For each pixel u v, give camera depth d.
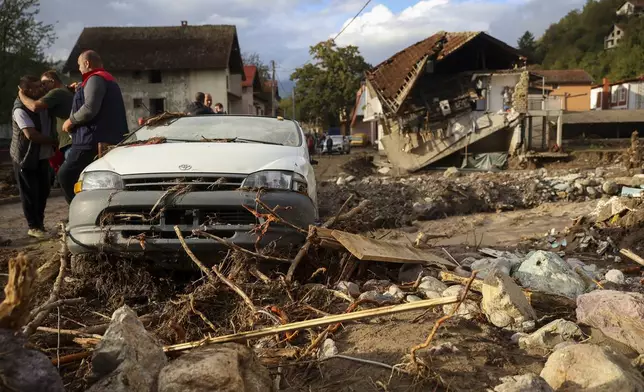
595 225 7.38
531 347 3.07
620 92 55.44
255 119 6.00
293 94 58.31
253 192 4.23
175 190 4.16
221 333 3.31
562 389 2.45
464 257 5.98
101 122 5.98
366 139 56.91
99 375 2.25
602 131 40.50
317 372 2.80
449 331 3.23
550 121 26.62
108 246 4.08
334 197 12.80
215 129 5.69
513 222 9.77
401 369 2.67
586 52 90.31
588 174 14.94
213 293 3.71
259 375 2.40
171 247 4.05
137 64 39.91
